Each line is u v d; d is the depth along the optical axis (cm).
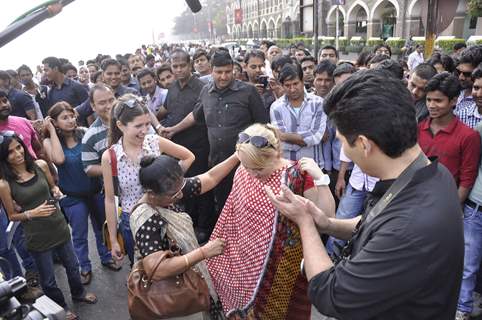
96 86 321
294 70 341
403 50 1977
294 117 350
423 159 111
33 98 559
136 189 259
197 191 226
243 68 582
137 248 195
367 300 104
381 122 103
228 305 210
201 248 187
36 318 137
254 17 6153
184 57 437
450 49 1877
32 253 290
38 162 310
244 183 203
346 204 330
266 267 193
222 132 376
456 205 105
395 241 101
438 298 103
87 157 319
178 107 457
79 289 325
